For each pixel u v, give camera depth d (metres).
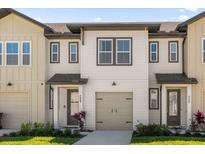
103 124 24.41
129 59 24.28
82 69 24.36
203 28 24.25
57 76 25.06
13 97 25.45
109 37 24.27
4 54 25.30
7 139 18.88
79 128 23.89
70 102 25.89
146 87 24.17
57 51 25.64
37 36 25.17
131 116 24.42
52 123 25.34
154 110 25.05
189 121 23.86
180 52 25.20
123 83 24.25
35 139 18.86
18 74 25.30
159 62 25.28
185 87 25.02
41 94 25.17
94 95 24.33
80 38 24.94
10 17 25.23
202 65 24.19
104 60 24.34
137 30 24.17
